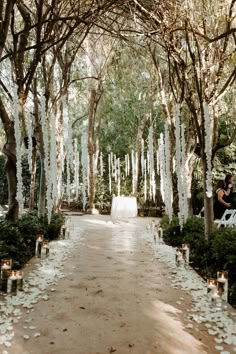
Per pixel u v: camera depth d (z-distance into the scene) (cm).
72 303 389
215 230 605
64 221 950
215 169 1309
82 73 1450
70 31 705
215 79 630
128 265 580
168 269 554
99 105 1769
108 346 290
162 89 904
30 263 571
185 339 306
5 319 338
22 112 682
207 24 643
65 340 299
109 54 1423
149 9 661
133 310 371
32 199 1060
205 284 464
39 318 345
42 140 858
